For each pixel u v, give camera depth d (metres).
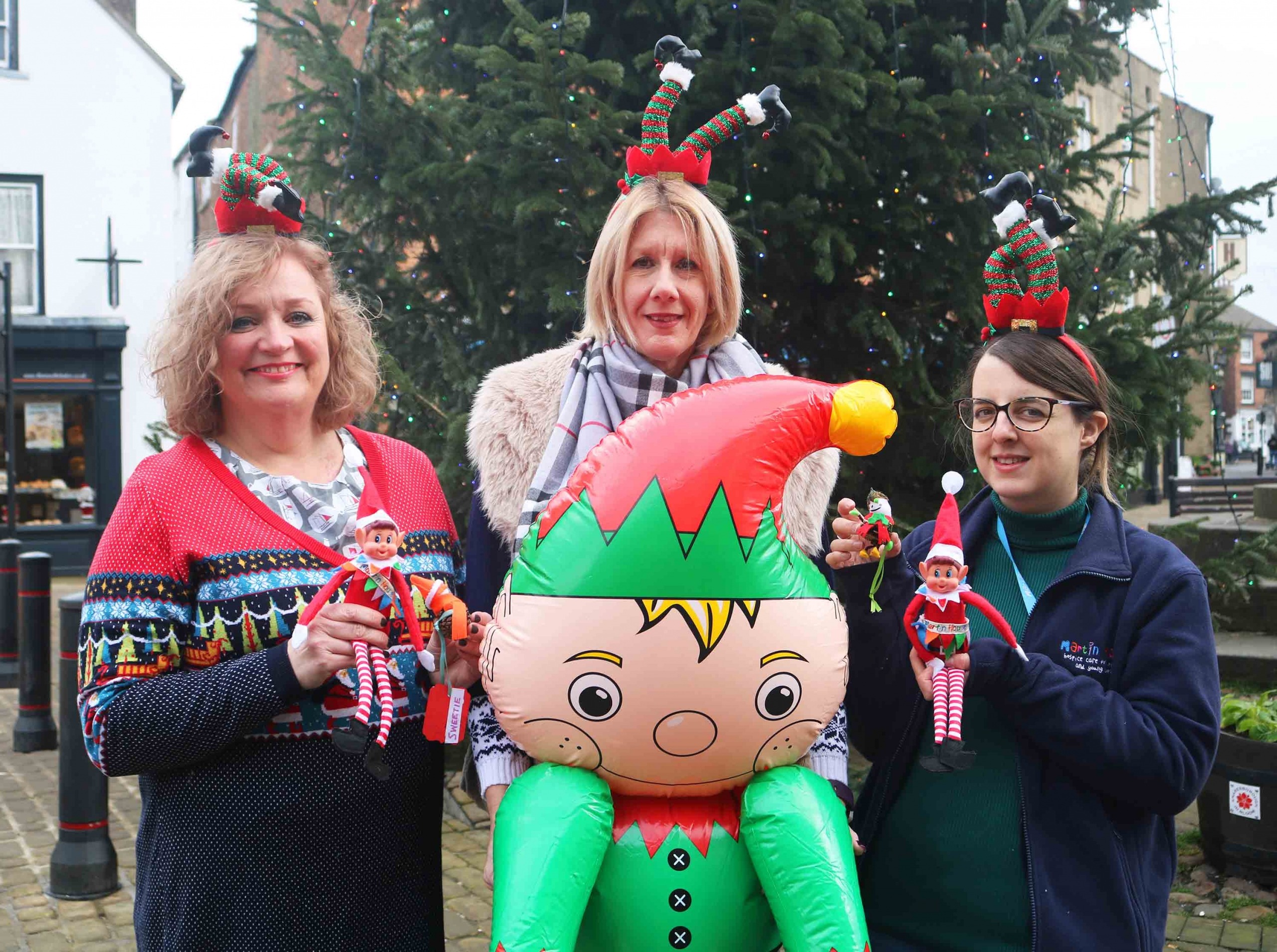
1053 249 2.10
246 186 2.07
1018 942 1.93
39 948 3.87
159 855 1.94
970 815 1.98
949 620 1.78
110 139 14.41
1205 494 11.26
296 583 1.95
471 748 2.12
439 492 2.26
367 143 4.77
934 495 5.33
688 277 2.12
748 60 4.59
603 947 1.80
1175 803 1.88
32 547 13.92
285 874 1.91
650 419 1.77
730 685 1.70
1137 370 4.77
